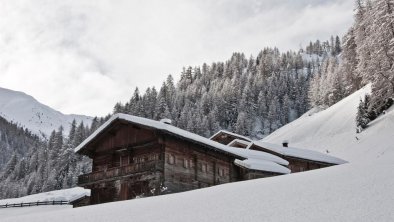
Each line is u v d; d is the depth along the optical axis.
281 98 177.75
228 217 12.72
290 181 19.05
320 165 60.88
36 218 17.33
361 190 13.89
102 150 41.53
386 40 66.31
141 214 15.12
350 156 64.62
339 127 84.81
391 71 64.25
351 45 103.81
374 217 10.54
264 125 156.88
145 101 146.62
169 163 36.53
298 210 12.41
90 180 39.84
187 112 134.38
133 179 37.12
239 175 45.41
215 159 42.66
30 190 119.88
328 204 12.63
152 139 37.56
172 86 186.50
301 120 111.94
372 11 77.62
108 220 14.67
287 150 59.19
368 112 77.88
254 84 180.12
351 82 105.62
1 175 147.50
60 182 112.75
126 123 39.25
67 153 117.12
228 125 154.25
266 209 13.17
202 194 19.22
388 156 25.27
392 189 13.23
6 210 58.06
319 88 143.88
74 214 17.25
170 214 14.38
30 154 152.88
